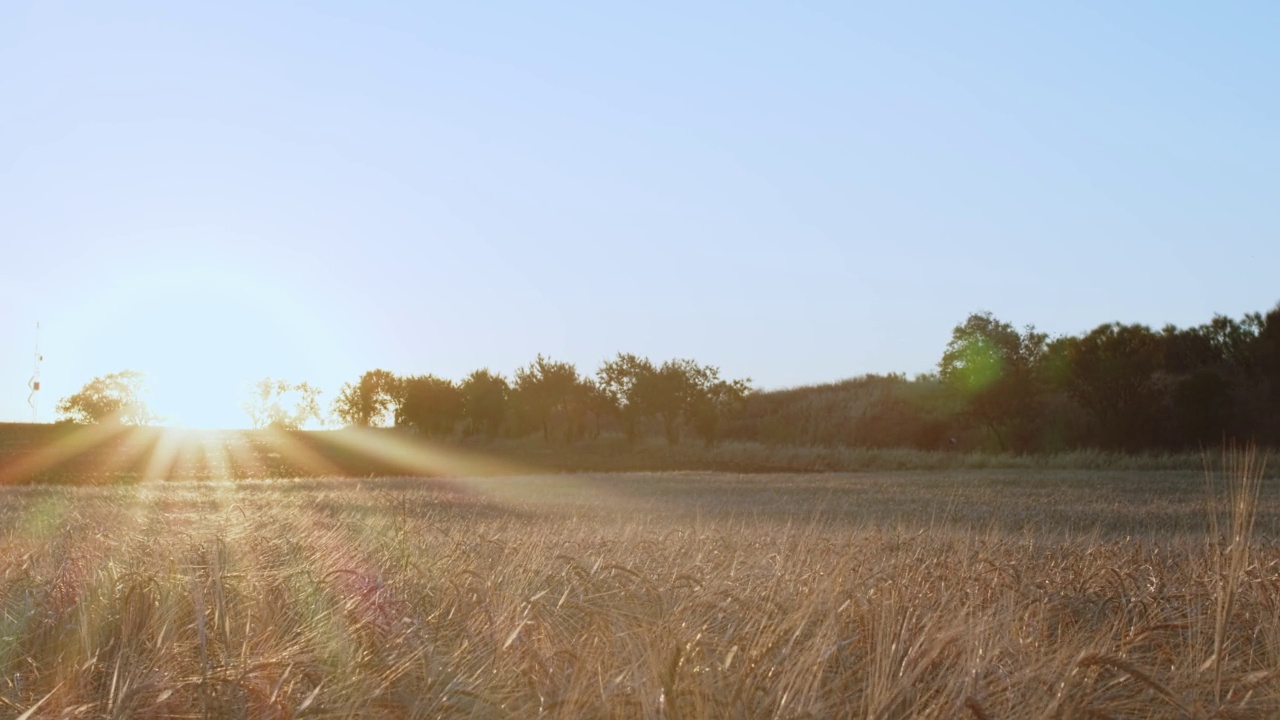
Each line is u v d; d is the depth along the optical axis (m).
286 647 5.21
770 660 4.49
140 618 5.75
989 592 6.70
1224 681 4.52
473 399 108.38
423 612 6.16
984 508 28.20
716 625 5.52
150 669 4.72
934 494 35.47
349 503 24.92
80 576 7.02
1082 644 5.27
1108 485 39.09
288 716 4.27
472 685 4.64
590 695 4.28
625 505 30.42
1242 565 4.63
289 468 71.69
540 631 5.33
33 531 14.14
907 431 77.19
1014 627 5.36
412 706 4.54
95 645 5.37
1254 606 6.04
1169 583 7.30
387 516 13.26
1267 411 59.03
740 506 29.88
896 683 4.21
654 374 87.19
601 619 5.36
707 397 85.88
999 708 4.14
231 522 12.54
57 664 5.17
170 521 15.75
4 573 7.44
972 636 4.66
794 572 7.02
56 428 102.50
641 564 8.12
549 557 8.40
